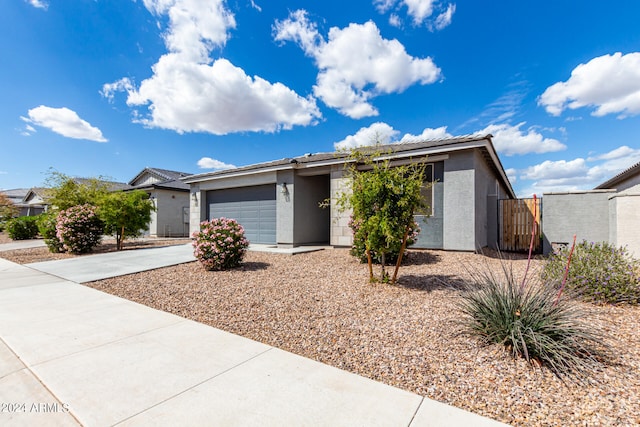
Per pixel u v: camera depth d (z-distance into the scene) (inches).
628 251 271.0
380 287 230.5
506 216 448.1
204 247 308.0
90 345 136.3
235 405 90.4
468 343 131.8
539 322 122.0
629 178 659.4
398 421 82.5
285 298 211.6
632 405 87.6
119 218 482.3
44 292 239.1
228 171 561.3
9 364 118.5
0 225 990.4
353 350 130.8
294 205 487.2
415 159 399.5
